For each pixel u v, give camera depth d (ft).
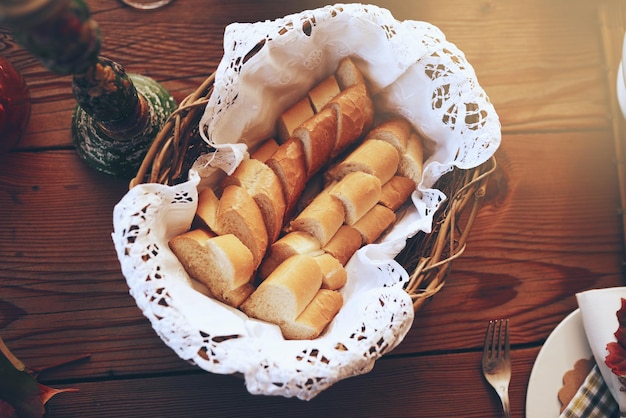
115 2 2.37
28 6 1.32
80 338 2.23
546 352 2.21
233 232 2.01
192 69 2.38
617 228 2.42
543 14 2.50
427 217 2.00
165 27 2.38
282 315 1.94
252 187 2.04
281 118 2.17
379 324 1.85
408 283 2.00
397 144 2.18
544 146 2.46
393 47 2.07
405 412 2.26
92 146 2.22
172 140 1.93
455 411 2.26
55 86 2.34
